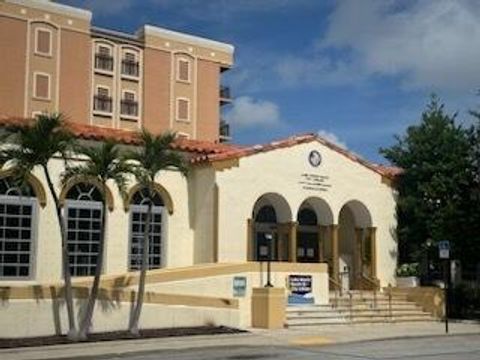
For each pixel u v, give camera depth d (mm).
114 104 64062
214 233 26438
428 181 31703
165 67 67438
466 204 30531
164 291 23094
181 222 27203
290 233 28750
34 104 59844
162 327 21828
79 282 21875
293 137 29203
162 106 66875
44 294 19734
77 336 19297
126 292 21266
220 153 27297
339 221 32656
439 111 32438
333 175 30203
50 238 24203
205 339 20344
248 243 27203
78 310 20234
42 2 60812
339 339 21203
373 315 27219
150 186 20891
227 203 26781
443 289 29375
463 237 29844
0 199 23453
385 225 31766
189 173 27469
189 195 27516
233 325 23438
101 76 63688
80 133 24609
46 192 24141
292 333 22359
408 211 31875
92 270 25047
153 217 26609
